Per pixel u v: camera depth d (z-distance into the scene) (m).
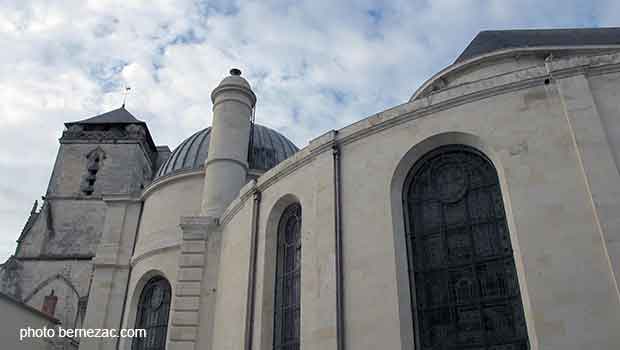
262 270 18.70
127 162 67.19
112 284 26.59
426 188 15.52
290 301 17.88
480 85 15.29
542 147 13.80
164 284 25.30
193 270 22.28
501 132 14.48
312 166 18.20
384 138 16.45
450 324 13.49
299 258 18.20
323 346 14.65
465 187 14.84
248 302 18.58
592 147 13.16
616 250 11.89
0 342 24.28
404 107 16.33
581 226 12.52
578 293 11.91
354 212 16.03
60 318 52.97
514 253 13.16
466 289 13.65
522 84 14.77
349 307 14.77
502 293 13.10
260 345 17.50
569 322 11.74
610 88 13.90
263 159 30.44
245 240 20.33
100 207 63.09
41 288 55.50
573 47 20.88
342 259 15.57
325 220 16.42
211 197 25.34
